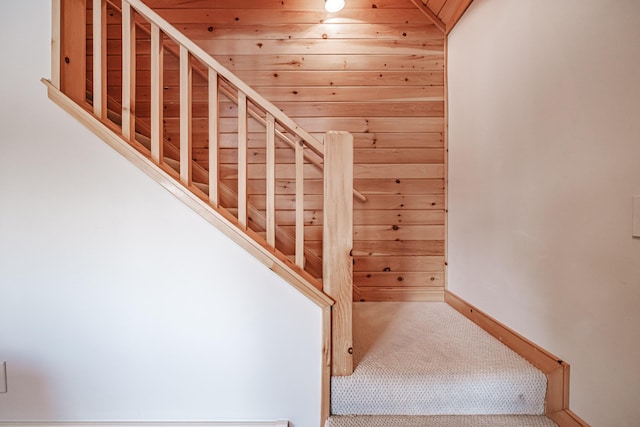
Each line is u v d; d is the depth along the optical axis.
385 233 2.36
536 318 1.37
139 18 2.22
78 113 1.29
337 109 2.31
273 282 1.31
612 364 1.02
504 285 1.61
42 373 1.31
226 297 1.32
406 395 1.26
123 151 1.28
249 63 2.29
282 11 2.29
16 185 1.30
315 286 1.29
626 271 0.97
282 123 1.29
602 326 1.05
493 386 1.27
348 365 1.29
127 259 1.31
